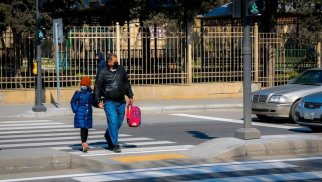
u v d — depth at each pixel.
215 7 44.28
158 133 24.69
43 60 38.53
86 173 15.54
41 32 33.06
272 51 42.72
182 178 14.76
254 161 17.30
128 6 44.56
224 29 41.72
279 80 42.84
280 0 43.94
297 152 18.72
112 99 18.78
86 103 19.03
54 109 33.62
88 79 19.16
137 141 22.09
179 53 40.84
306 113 23.75
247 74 18.88
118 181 14.42
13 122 29.94
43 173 15.61
